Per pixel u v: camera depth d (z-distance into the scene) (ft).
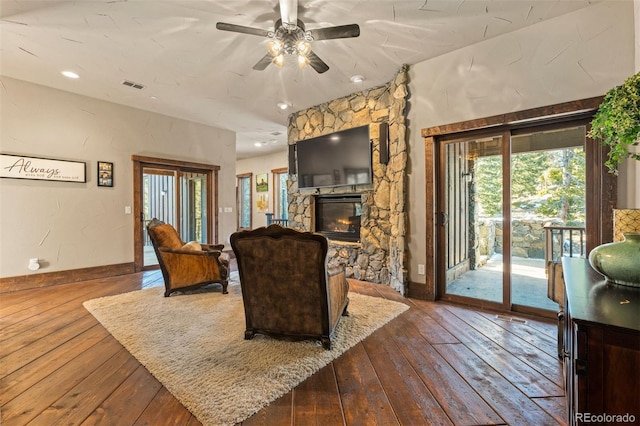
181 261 11.83
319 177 15.81
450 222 11.35
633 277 3.90
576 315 3.07
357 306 10.45
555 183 9.52
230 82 13.16
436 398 5.43
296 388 5.72
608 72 8.06
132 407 5.15
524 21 8.91
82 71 12.00
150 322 8.96
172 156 18.04
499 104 9.70
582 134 8.98
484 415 4.97
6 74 12.25
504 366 6.53
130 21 8.75
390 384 5.86
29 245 12.96
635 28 7.64
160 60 11.14
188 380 5.89
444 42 10.04
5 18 8.54
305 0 7.91
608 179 8.28
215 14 8.46
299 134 17.35
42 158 13.28
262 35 8.19
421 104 11.43
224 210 20.80
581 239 9.09
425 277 11.41
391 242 13.08
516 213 10.12
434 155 11.26
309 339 7.34
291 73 12.34
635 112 4.01
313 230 16.84
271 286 7.41
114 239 15.53
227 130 21.01
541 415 4.97
